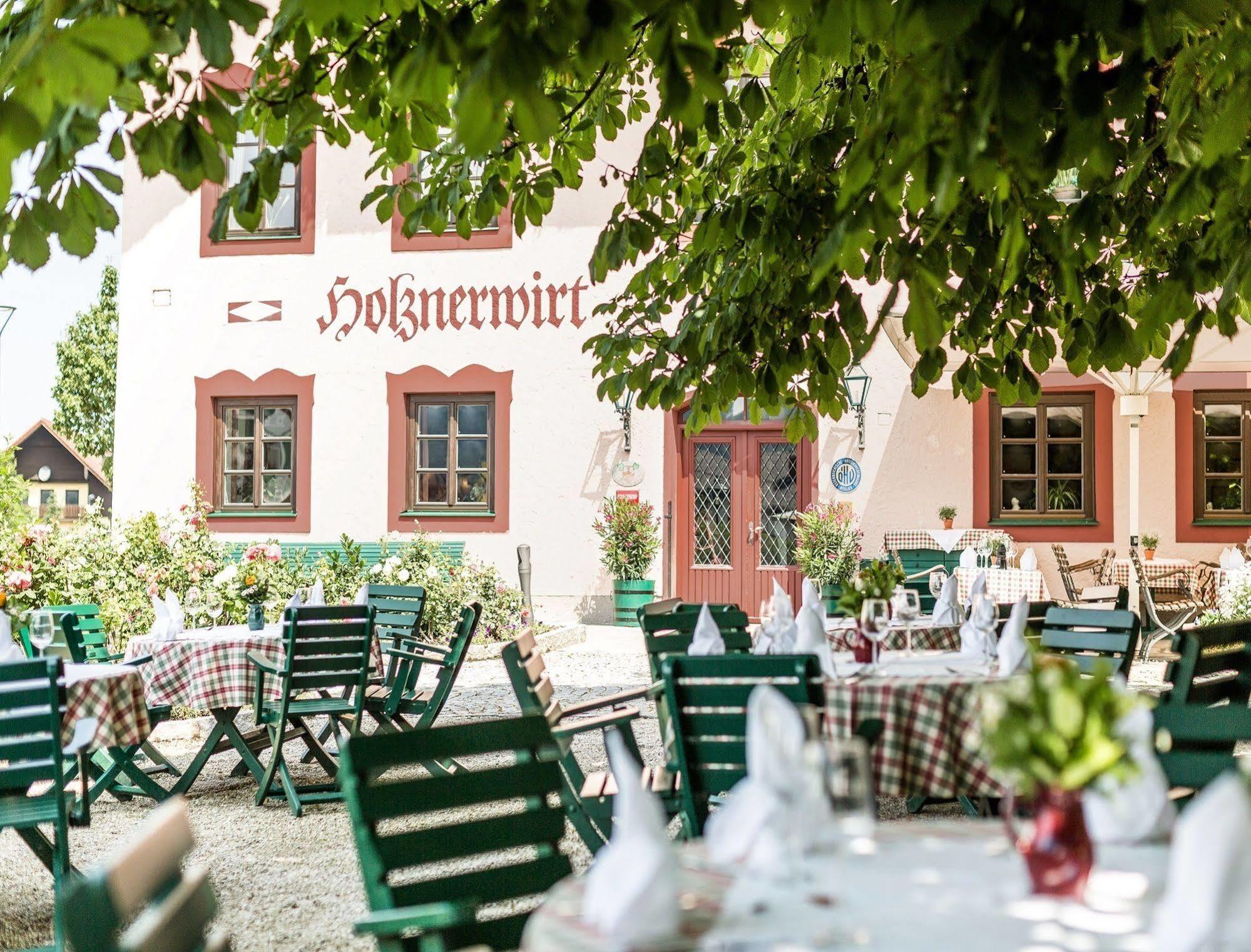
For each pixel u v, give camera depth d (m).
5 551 11.21
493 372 15.66
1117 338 5.22
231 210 4.64
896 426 14.96
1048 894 2.04
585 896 2.08
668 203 6.96
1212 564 14.26
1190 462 14.40
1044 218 5.23
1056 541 14.64
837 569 14.38
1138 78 3.27
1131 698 2.06
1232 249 4.04
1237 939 1.73
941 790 4.30
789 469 15.47
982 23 2.86
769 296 5.87
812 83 5.39
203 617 10.66
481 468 15.74
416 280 15.85
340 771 2.67
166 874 1.89
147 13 3.21
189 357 16.17
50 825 6.56
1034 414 14.79
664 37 2.87
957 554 14.40
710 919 1.96
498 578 14.60
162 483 16.12
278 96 4.64
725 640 6.09
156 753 7.82
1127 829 2.33
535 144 2.64
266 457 16.11
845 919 1.94
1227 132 3.22
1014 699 2.08
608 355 6.57
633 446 15.37
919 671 4.88
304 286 16.03
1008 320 6.30
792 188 5.81
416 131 4.94
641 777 5.00
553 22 2.66
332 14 2.81
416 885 2.73
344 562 14.07
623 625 15.11
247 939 4.59
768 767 2.12
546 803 2.97
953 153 2.87
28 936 4.75
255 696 7.16
